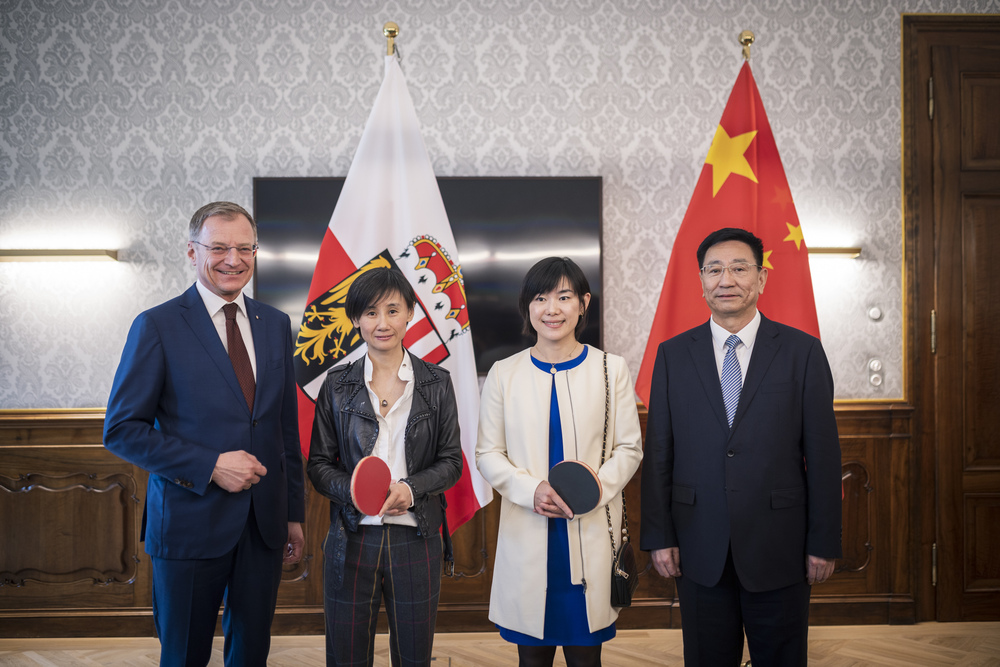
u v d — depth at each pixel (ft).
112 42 9.59
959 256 9.95
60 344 9.51
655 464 5.76
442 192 9.61
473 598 9.49
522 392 5.83
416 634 5.34
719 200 8.24
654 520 5.68
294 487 6.11
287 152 9.69
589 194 9.66
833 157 9.95
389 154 8.07
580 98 9.84
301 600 9.37
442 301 7.94
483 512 9.51
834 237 9.93
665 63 9.89
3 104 9.52
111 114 9.58
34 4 9.53
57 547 9.23
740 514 5.25
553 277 5.74
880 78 9.96
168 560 5.17
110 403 5.23
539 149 9.81
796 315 8.07
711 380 5.61
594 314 9.63
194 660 5.29
